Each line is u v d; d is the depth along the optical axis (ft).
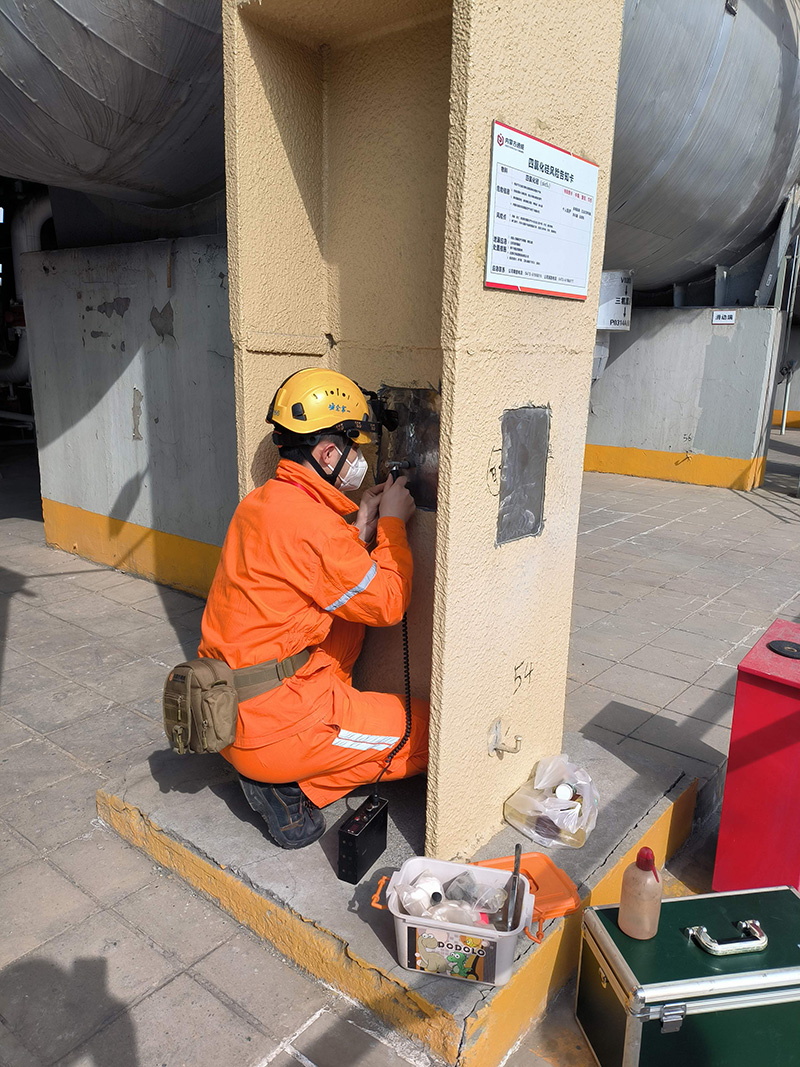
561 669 8.58
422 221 7.23
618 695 12.61
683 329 32.07
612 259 26.35
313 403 6.87
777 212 28.99
